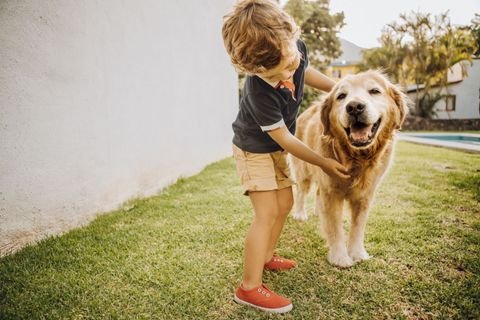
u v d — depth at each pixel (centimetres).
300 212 334
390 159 249
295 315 175
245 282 186
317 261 236
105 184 347
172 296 193
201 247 258
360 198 243
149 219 325
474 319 166
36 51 259
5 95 238
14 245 249
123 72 372
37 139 264
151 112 433
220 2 700
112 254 248
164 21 461
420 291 190
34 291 201
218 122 719
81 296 195
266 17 166
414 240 258
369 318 170
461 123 2088
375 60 2655
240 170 200
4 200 241
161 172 461
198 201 381
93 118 326
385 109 226
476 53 2416
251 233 188
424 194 388
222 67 735
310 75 248
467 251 237
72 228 302
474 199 365
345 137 228
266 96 182
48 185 276
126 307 184
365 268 221
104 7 337
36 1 257
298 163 324
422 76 2462
